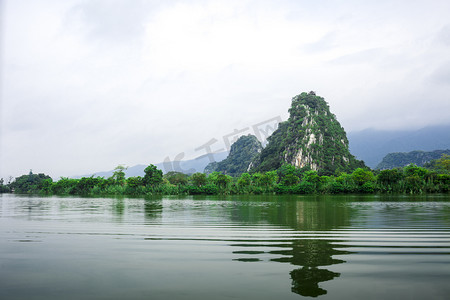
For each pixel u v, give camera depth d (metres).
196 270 7.72
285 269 7.80
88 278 7.11
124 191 115.62
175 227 15.85
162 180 119.62
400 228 15.30
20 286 6.56
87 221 18.94
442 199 56.19
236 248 10.35
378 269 7.80
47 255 9.35
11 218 21.02
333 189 108.38
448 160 127.62
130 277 7.17
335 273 7.46
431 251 9.82
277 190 116.12
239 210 29.53
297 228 15.47
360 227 15.71
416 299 5.86
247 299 5.80
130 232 14.10
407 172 105.44
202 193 114.25
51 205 40.28
